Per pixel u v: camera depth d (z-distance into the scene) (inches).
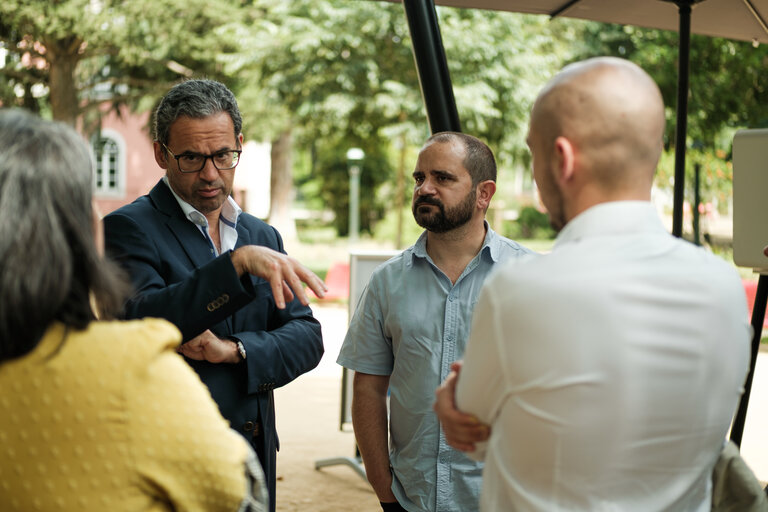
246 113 837.2
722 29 175.9
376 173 1327.5
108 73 858.1
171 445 47.9
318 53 746.8
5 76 749.3
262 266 76.2
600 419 50.2
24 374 47.4
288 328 91.4
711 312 52.6
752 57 579.2
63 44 739.4
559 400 50.5
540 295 50.9
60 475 46.7
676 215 149.5
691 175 674.2
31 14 669.9
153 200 90.4
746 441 231.1
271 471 91.0
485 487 55.4
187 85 89.1
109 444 47.1
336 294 579.5
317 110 781.3
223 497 49.3
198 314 77.4
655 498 52.1
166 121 87.5
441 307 94.7
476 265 95.0
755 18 167.3
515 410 52.2
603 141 53.4
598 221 53.4
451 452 92.2
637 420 50.5
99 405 47.1
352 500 183.9
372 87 778.2
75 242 49.2
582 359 50.2
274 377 87.0
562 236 55.0
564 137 54.1
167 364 49.8
